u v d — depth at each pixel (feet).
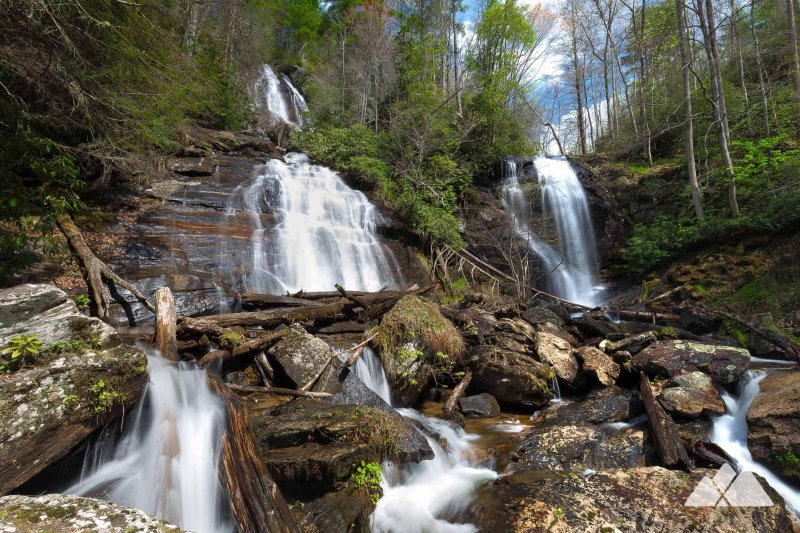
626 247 44.29
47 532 5.77
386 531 11.69
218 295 22.76
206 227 28.40
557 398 21.12
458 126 56.08
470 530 11.71
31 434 8.54
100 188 26.50
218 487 10.66
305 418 13.52
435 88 66.23
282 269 28.60
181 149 35.83
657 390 19.11
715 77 38.81
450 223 41.52
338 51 88.48
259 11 66.13
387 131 59.88
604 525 11.20
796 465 13.73
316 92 80.23
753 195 34.37
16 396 8.68
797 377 17.94
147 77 23.17
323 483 11.28
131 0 19.43
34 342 9.50
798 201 28.91
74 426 9.35
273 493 10.25
